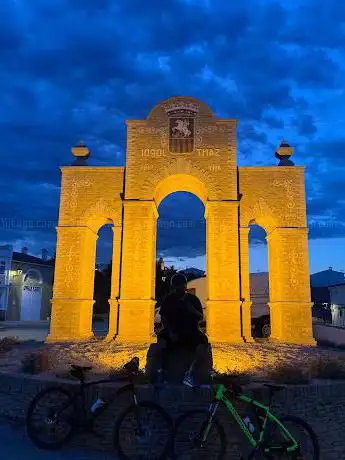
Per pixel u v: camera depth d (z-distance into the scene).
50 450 8.86
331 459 9.76
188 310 9.44
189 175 23.66
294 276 22.91
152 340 21.66
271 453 7.86
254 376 11.86
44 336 29.03
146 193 23.50
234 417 8.32
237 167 24.20
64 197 24.11
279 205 23.77
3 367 13.10
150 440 8.55
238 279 22.52
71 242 23.52
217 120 24.20
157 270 59.62
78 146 25.09
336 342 21.86
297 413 9.83
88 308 24.23
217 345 20.02
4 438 9.50
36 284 57.38
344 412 10.38
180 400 9.15
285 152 24.78
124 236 23.02
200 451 8.46
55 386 9.62
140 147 24.02
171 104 24.41
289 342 22.16
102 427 9.16
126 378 9.43
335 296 56.31
